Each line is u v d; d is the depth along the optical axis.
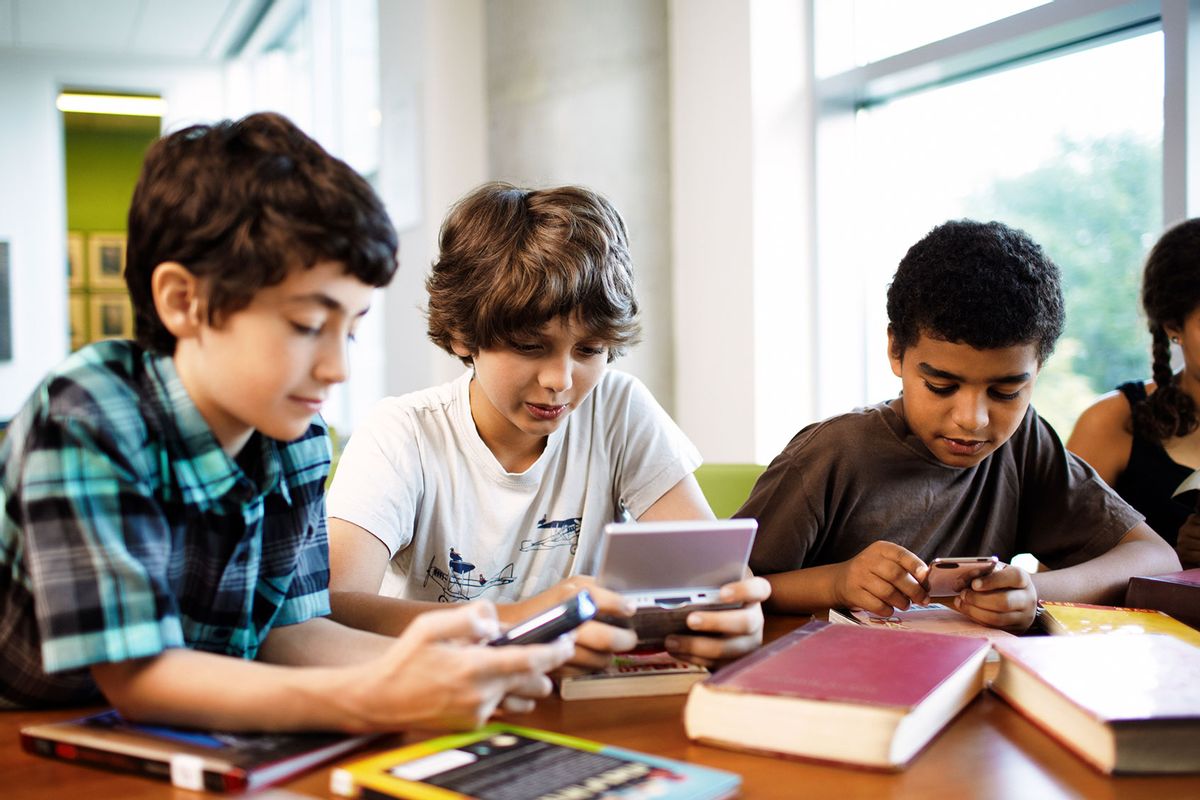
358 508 1.25
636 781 0.66
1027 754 0.75
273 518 0.96
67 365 0.82
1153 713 0.71
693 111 3.40
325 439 1.03
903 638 0.91
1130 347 2.46
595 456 1.41
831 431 1.45
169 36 6.66
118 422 0.80
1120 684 0.78
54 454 0.77
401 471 1.30
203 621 0.90
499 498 1.36
